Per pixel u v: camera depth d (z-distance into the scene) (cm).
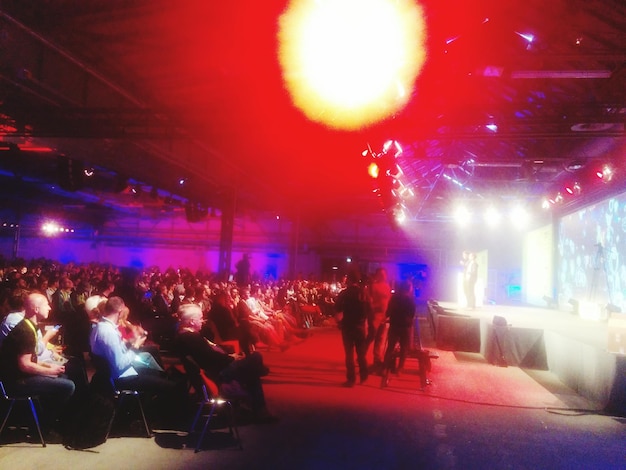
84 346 780
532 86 1003
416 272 3011
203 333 827
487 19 757
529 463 469
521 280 2667
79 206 2828
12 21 677
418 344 969
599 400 688
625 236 1316
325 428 554
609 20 706
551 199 1878
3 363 461
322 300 1955
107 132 862
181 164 1261
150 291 1434
